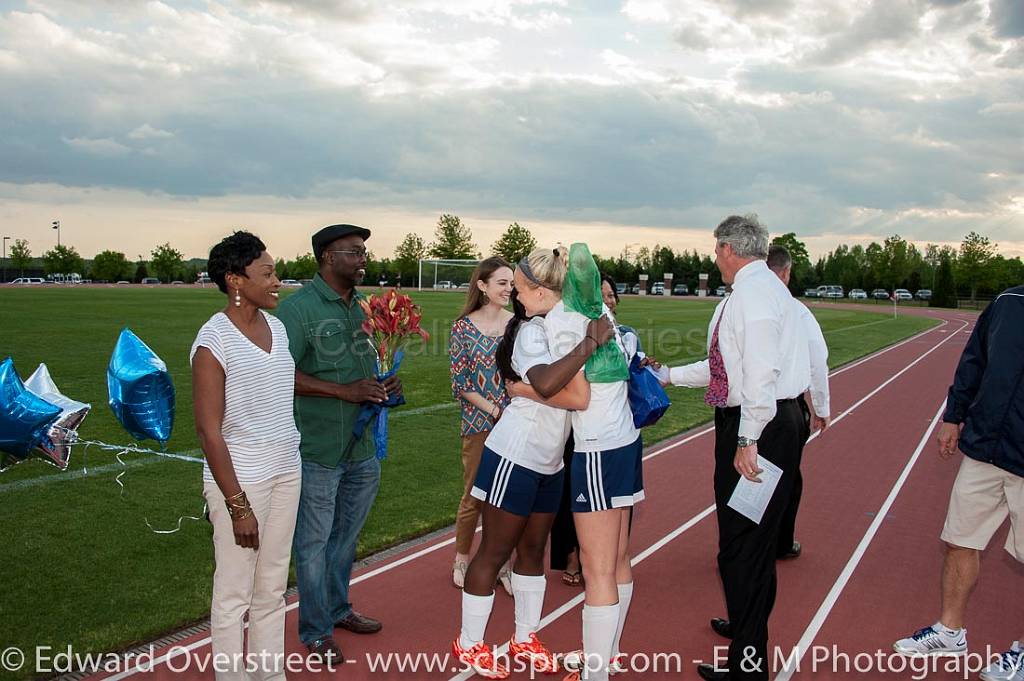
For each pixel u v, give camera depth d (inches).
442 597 172.2
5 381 137.3
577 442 125.3
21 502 229.9
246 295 115.9
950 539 144.6
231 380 114.0
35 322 815.7
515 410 131.7
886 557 202.8
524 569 140.9
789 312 133.2
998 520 140.9
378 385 140.8
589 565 127.3
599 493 123.7
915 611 169.5
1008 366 132.6
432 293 2014.0
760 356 121.7
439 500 244.4
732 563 130.3
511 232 3206.2
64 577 175.6
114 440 310.7
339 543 152.9
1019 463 131.7
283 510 123.0
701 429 376.8
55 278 3454.7
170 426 147.5
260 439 117.3
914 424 407.5
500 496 130.0
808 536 219.5
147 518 218.5
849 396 506.6
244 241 114.3
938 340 1045.2
